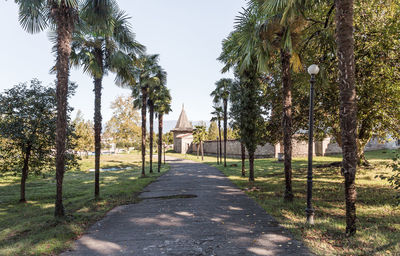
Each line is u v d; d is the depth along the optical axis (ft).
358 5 32.58
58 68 21.91
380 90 32.04
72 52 30.17
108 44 31.81
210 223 19.29
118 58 31.01
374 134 50.19
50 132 32.32
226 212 22.61
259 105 43.80
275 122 52.39
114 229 18.58
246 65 26.81
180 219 20.75
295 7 20.86
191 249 14.19
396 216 18.88
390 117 36.45
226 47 42.57
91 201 29.25
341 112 15.87
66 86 22.30
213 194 32.24
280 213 21.35
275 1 19.57
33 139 31.07
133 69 35.70
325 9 32.42
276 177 46.09
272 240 15.23
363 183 34.04
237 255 13.16
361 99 34.76
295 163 73.51
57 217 21.20
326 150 102.42
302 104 44.24
